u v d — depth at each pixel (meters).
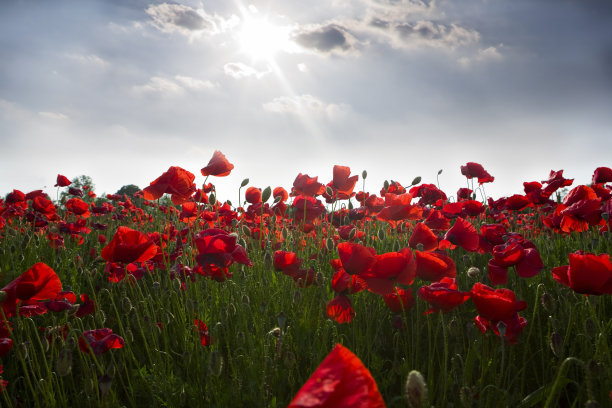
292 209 1.48
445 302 0.76
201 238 0.94
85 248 2.05
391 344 1.02
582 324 0.92
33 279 0.75
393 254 0.78
